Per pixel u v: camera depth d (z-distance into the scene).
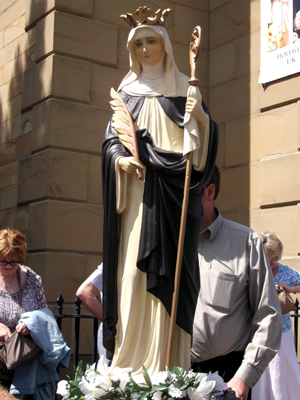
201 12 7.04
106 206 2.09
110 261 2.03
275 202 6.00
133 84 2.24
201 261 2.90
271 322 2.58
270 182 6.07
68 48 6.10
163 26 2.21
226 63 6.79
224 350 2.81
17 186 6.46
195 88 2.03
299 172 5.80
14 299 3.44
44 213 5.89
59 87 6.02
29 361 3.25
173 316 1.92
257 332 2.58
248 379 2.46
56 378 3.37
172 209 2.03
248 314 2.87
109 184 2.08
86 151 6.10
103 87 6.26
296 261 5.69
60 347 3.29
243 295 2.85
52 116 5.98
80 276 5.90
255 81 6.40
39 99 6.18
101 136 6.18
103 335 2.04
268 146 6.18
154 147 2.05
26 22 6.65
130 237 2.04
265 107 6.25
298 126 5.88
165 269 1.96
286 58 6.04
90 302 3.43
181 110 2.14
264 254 2.79
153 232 1.98
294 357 4.13
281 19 6.12
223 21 6.89
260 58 6.35
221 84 6.82
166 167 2.00
